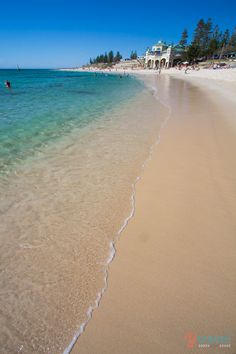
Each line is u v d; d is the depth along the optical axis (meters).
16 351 2.24
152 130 9.05
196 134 8.20
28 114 12.35
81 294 2.77
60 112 13.02
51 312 2.59
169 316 2.47
